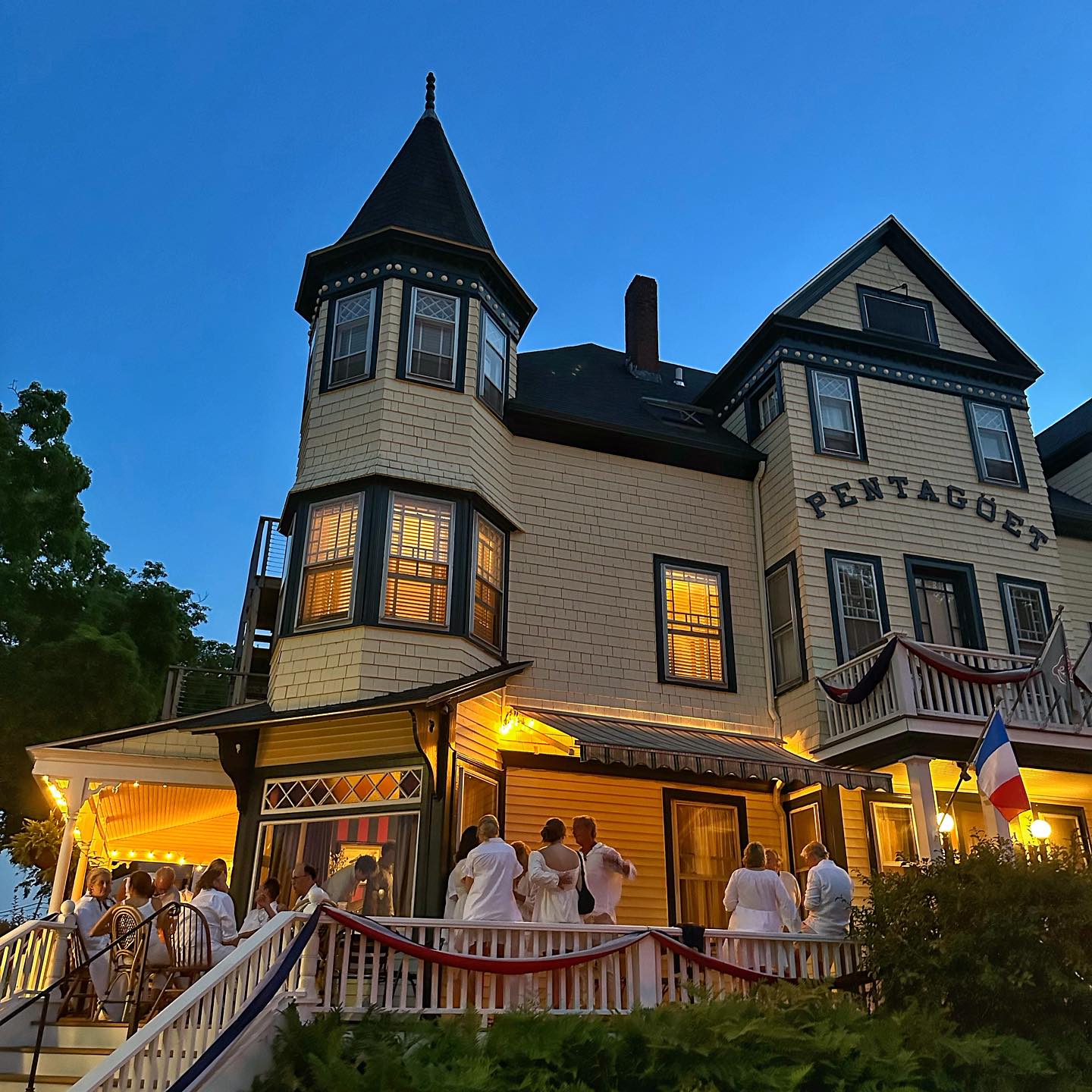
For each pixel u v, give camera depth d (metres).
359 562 14.36
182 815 17.03
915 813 13.96
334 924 8.35
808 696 16.06
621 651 16.08
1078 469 21.98
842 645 16.38
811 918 10.69
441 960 8.38
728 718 16.33
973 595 17.67
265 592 17.22
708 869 15.21
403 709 12.62
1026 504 18.94
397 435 15.22
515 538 16.23
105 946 10.02
